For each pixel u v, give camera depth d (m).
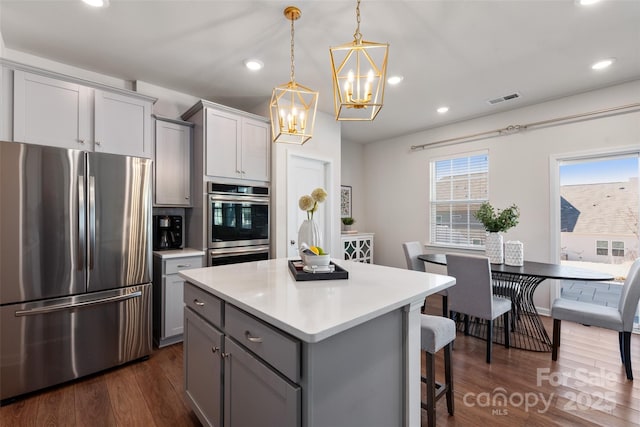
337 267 1.81
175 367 2.43
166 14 2.08
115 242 2.38
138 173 2.50
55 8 2.00
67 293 2.15
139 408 1.90
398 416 1.37
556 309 2.51
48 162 2.08
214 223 3.08
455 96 3.48
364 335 1.19
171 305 2.80
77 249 2.19
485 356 2.60
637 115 3.03
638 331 3.07
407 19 2.12
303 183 3.91
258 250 3.40
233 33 2.30
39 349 2.05
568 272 2.62
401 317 1.38
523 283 3.05
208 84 3.20
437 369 2.39
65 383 2.18
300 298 1.29
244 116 3.35
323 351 1.03
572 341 2.90
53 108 2.28
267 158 3.55
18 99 2.14
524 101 3.62
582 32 2.26
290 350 1.03
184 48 2.52
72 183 2.16
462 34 2.30
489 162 4.08
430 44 2.44
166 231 3.13
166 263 2.78
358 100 1.50
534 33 2.29
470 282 2.58
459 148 4.41
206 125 3.05
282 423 1.07
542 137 3.63
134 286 2.48
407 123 4.48
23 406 1.92
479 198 4.24
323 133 4.08
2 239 1.93
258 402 1.20
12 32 2.27
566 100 3.46
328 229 4.13
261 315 1.12
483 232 4.21
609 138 3.18
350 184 5.52
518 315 3.38
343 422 1.11
